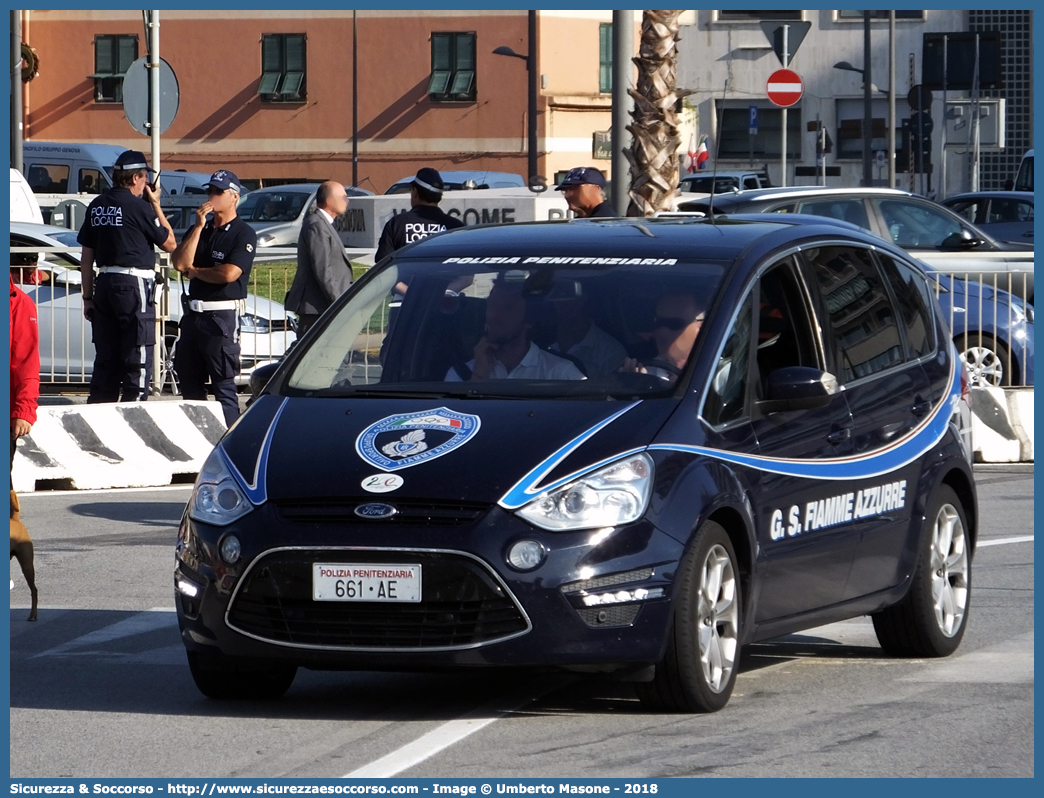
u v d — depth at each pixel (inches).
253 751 669.9
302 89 6628.9
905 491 850.8
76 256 1978.3
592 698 754.8
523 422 717.3
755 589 741.3
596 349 764.0
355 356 799.7
